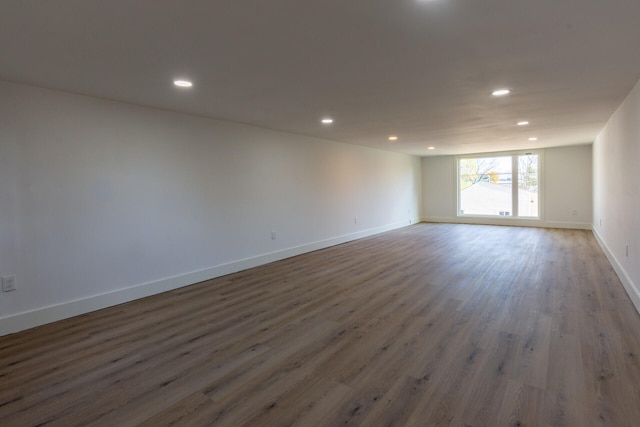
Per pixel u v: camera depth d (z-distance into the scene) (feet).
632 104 10.93
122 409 6.24
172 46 7.40
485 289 12.67
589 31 6.82
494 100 12.01
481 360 7.66
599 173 20.63
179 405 6.32
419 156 33.50
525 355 7.83
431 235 25.75
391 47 7.54
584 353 7.85
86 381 7.18
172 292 13.15
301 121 15.64
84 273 11.13
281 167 18.43
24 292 9.92
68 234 10.77
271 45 7.39
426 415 5.90
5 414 6.15
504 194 30.91
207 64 8.48
